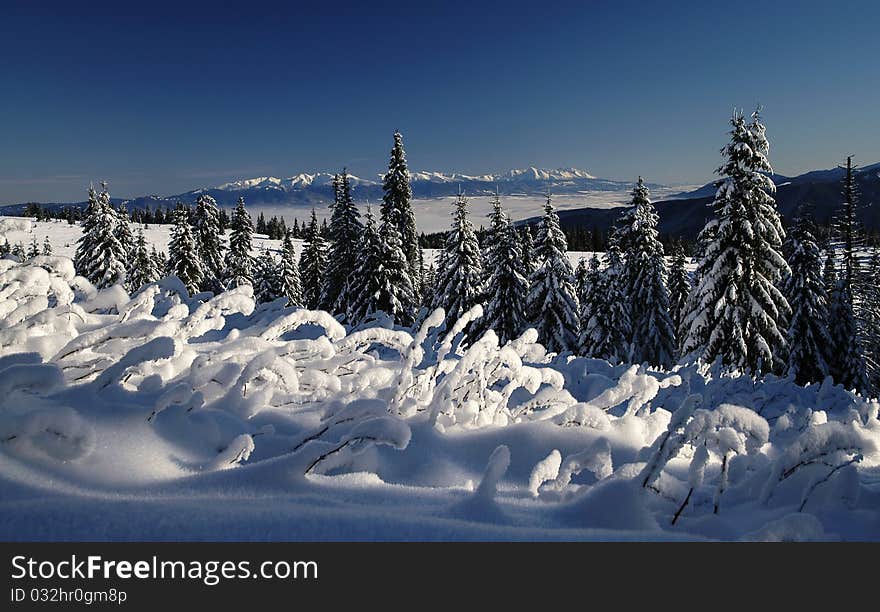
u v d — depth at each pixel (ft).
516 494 7.37
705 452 6.82
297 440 8.04
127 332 9.53
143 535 4.81
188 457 7.35
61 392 8.10
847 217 99.09
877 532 6.24
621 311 94.89
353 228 126.52
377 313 19.35
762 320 67.05
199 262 151.33
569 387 21.04
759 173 68.69
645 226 96.99
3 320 10.14
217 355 10.45
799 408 23.21
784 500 7.29
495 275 99.25
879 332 113.50
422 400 10.69
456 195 102.94
